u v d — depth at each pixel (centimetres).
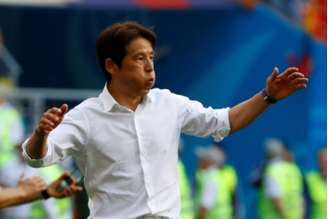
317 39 4019
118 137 1394
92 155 1402
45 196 1673
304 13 4012
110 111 1396
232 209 3750
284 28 4022
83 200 2341
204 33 4084
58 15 4219
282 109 4097
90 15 4200
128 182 1392
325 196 3756
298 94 4066
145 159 1395
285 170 3741
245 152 4150
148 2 3644
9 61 3844
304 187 3766
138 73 1391
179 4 3678
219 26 4066
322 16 4019
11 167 3059
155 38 1410
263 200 3753
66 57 4241
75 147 1398
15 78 3847
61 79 4259
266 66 4038
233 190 3756
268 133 4122
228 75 4066
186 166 4100
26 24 4256
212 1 3697
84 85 4222
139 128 1397
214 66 4072
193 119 1428
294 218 3750
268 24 4034
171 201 1403
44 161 1366
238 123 1427
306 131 4069
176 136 1420
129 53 1391
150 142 1397
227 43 4062
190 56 4100
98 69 4222
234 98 4069
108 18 4175
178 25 4097
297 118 4081
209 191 3681
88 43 4219
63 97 3891
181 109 1426
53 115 1330
